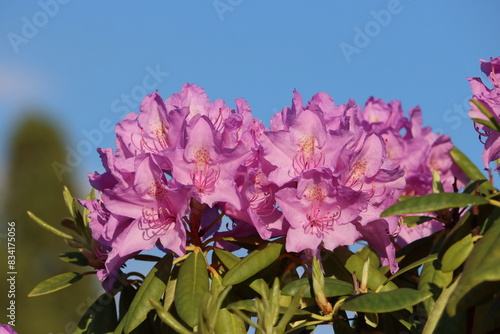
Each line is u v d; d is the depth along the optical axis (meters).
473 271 0.71
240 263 0.86
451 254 0.81
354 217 0.86
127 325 0.85
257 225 0.86
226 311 0.86
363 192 0.85
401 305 0.80
